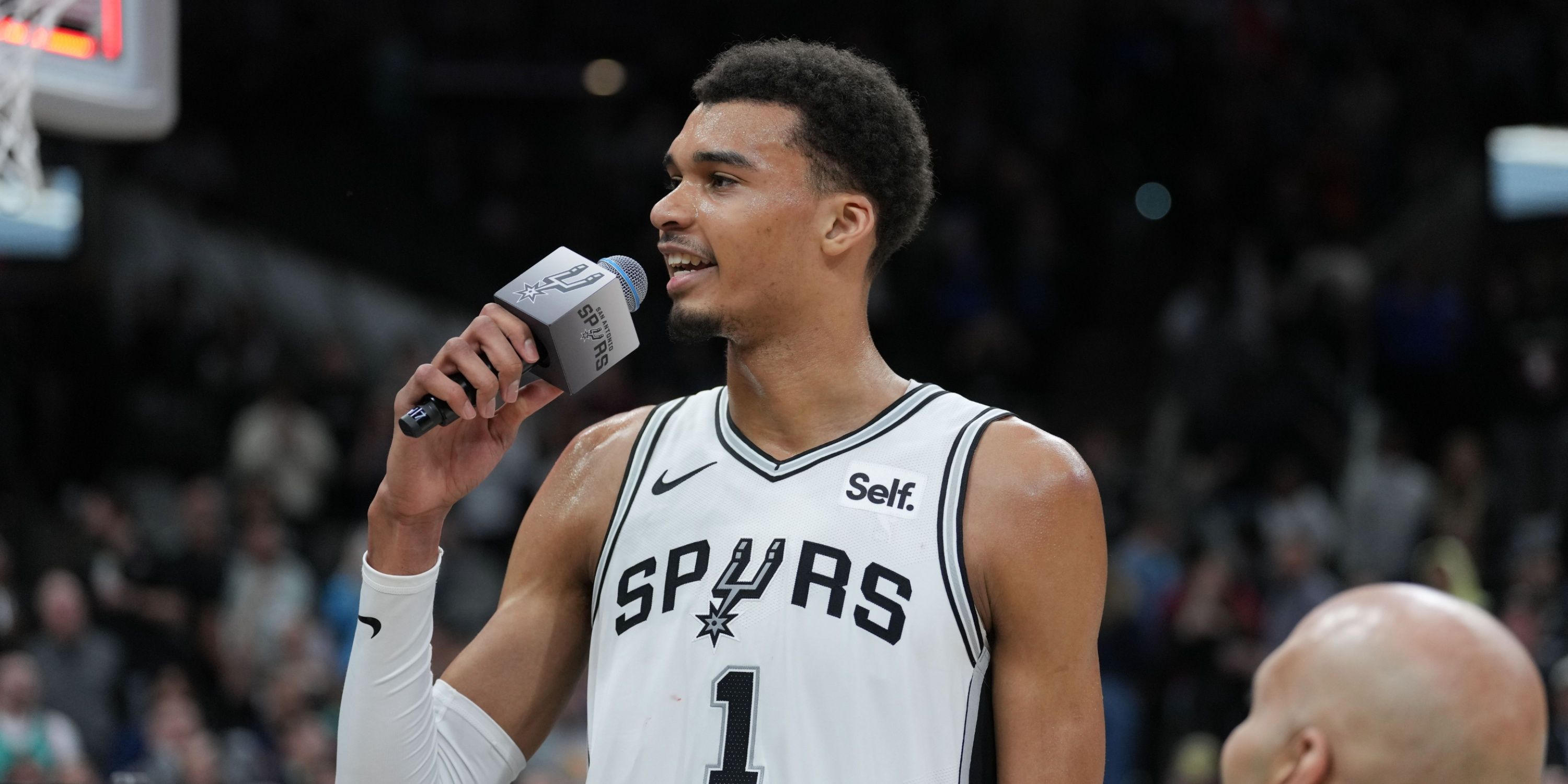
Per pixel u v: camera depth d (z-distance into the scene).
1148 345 17.67
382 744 2.32
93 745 9.57
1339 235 17.55
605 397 15.01
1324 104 19.16
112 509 11.59
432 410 2.27
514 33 20.52
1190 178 18.95
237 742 9.60
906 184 2.48
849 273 2.45
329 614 11.12
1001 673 2.30
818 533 2.28
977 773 2.25
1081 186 18.98
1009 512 2.29
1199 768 9.51
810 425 2.41
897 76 19.95
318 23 19.30
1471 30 19.14
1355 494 13.12
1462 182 17.16
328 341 15.59
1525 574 11.22
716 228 2.38
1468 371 14.65
